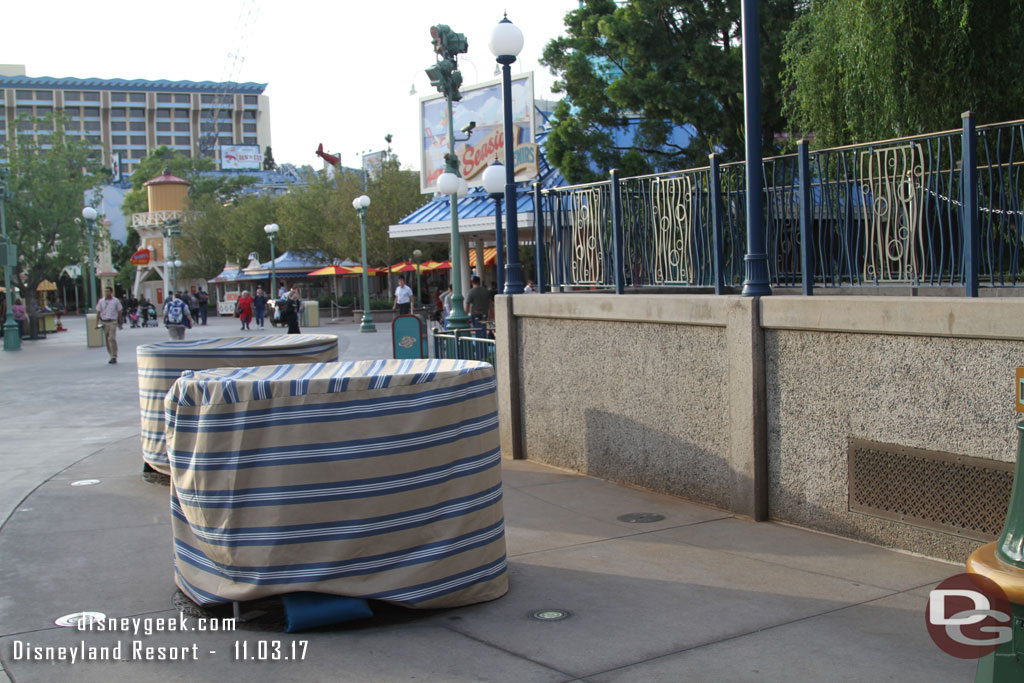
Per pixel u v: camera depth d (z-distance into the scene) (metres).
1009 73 10.11
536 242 9.20
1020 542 2.51
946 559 5.19
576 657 4.02
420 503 4.54
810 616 4.46
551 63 22.16
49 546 6.02
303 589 4.37
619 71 21.28
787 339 6.10
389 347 23.72
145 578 5.30
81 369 21.25
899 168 5.95
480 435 4.75
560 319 8.37
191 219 66.31
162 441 8.11
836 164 6.33
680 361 6.99
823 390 5.88
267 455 4.38
